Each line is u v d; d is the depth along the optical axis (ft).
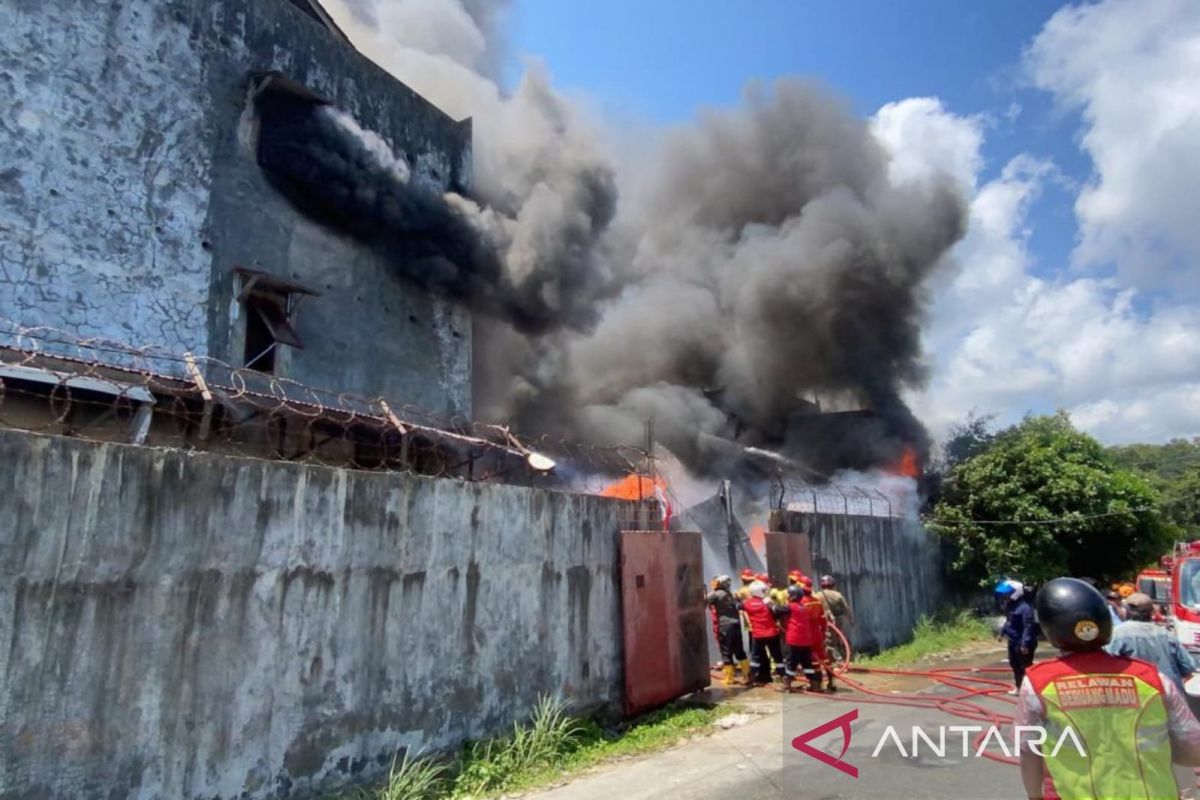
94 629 14.70
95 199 28.91
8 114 26.78
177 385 24.76
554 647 25.54
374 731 19.54
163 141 31.45
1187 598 34.14
